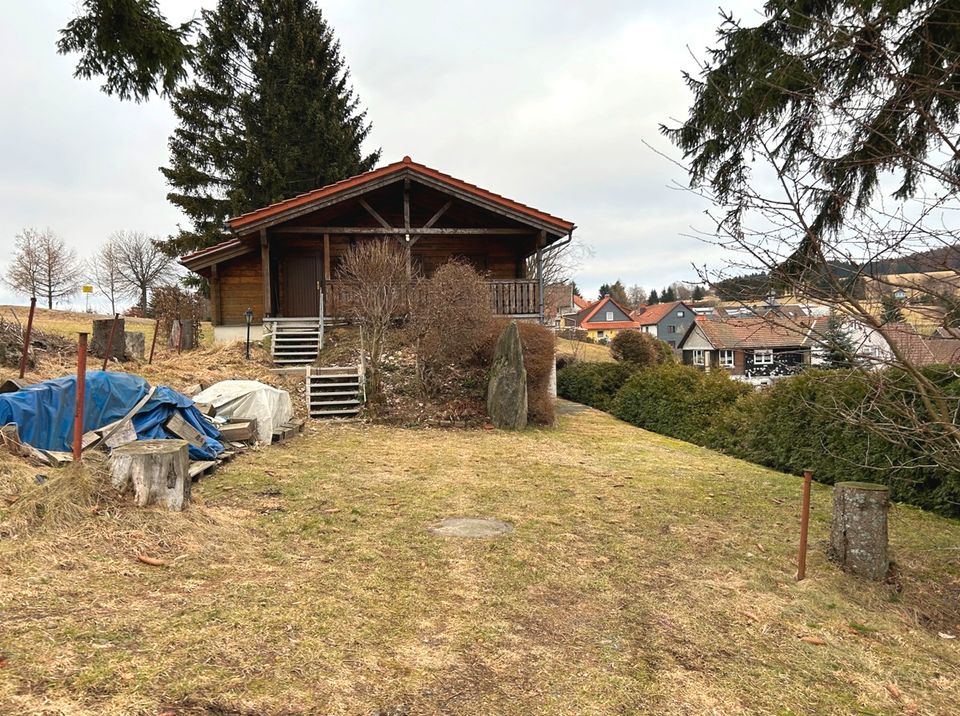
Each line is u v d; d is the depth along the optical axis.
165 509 4.23
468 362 12.27
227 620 3.01
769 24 5.66
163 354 13.15
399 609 3.41
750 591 4.02
